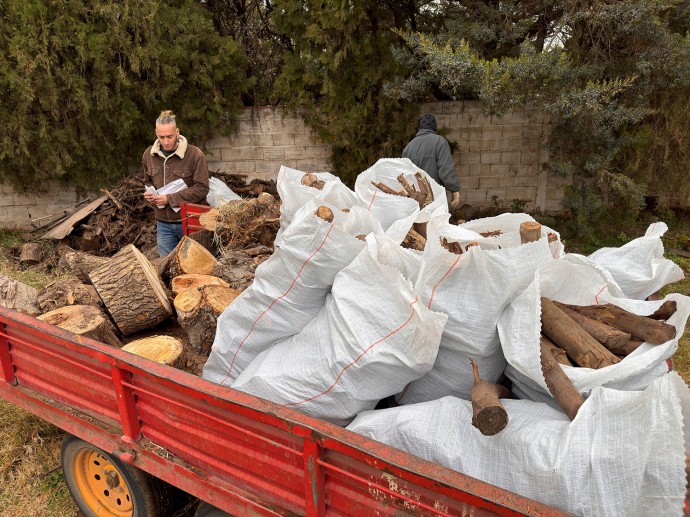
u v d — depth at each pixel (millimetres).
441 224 2156
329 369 1885
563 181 7516
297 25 6699
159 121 4262
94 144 6727
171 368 1858
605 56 5777
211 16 7359
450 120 7211
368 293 1868
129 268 2977
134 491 2223
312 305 2232
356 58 6480
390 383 1879
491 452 1536
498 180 7543
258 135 7492
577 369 1727
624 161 6633
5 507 2693
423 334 1769
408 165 3379
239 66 7270
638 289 2371
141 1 6242
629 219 6945
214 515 2004
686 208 7645
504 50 6324
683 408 1422
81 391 2246
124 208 6328
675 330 1825
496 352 1937
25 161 6699
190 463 1943
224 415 1739
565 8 5668
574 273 1951
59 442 3107
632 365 1701
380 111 6773
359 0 6016
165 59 6492
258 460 1715
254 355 2361
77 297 2971
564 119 6371
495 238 2236
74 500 2598
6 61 5941
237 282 3164
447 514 1326
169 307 3123
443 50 5438
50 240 6184
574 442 1403
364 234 2371
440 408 1712
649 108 5949
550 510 1178
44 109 6336
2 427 3195
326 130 7160
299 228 2113
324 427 1491
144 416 2035
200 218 4188
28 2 5836
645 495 1268
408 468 1327
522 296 1822
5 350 2492
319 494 1574
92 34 6129
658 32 5414
